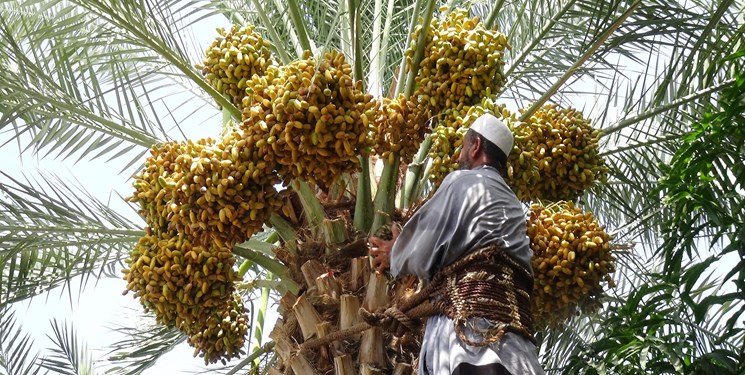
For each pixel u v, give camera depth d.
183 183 4.91
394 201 5.52
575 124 5.58
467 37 5.44
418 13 6.05
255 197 4.90
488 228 4.14
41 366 7.30
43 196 6.29
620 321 5.70
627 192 7.18
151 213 5.35
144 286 5.46
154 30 6.00
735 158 5.68
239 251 5.59
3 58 6.51
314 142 4.76
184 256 5.38
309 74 4.82
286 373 5.24
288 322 5.38
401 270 4.32
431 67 5.45
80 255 6.46
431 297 4.26
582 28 6.70
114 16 5.84
